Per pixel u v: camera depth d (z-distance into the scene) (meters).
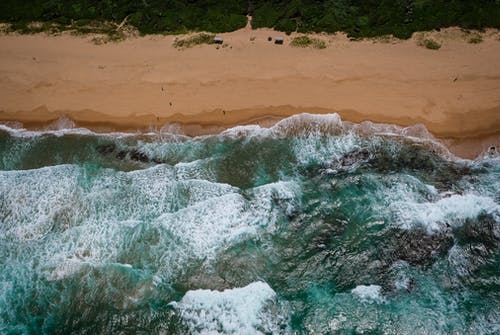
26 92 29.80
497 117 25.69
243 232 21.38
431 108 26.36
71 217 22.42
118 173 24.41
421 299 18.95
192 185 23.31
